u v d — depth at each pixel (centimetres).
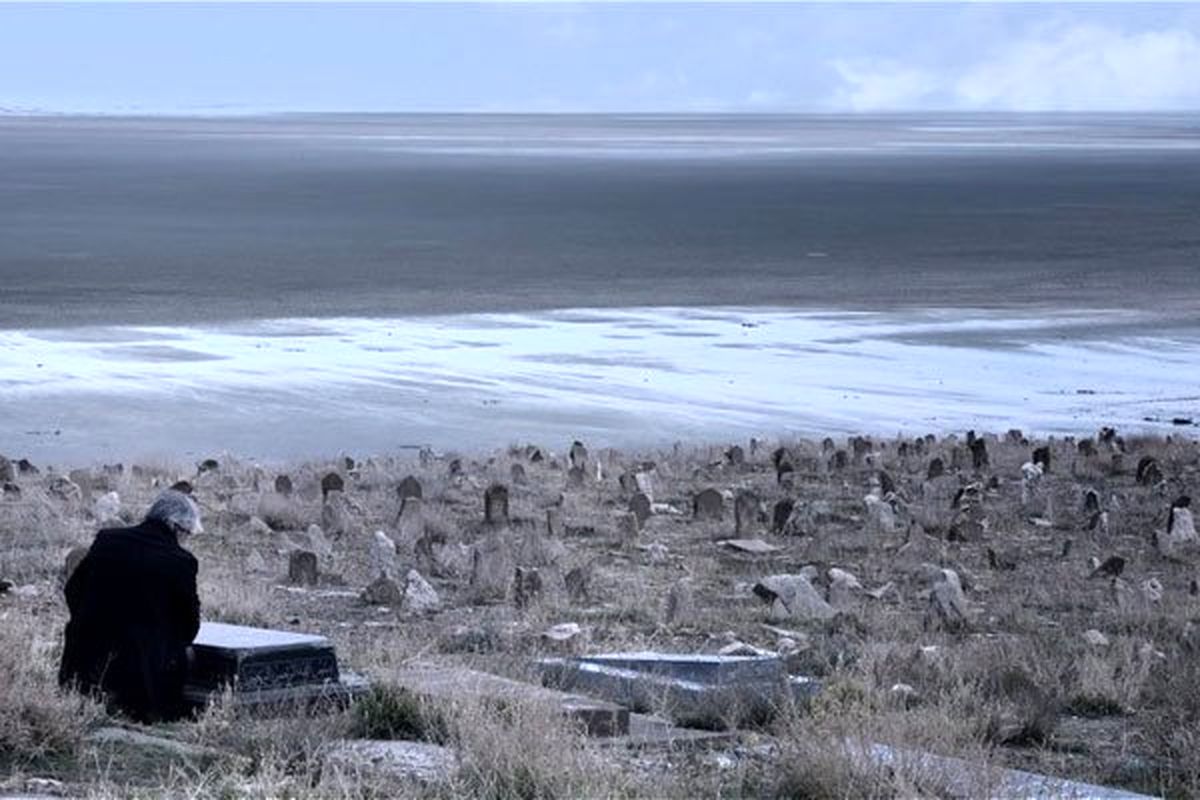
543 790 1146
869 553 2966
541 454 4244
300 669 1410
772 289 9206
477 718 1288
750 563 2847
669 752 1340
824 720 1357
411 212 14850
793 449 4425
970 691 1580
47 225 12925
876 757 1235
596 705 1424
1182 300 8800
